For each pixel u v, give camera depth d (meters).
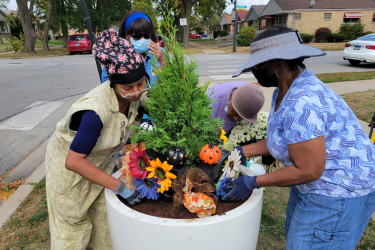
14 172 3.42
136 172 1.26
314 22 26.61
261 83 1.43
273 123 1.29
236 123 2.40
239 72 1.25
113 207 1.27
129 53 1.27
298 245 1.40
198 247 1.16
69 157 1.31
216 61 13.38
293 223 1.43
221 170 1.40
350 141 1.24
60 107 5.91
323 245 1.36
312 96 1.15
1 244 2.29
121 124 1.52
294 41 1.21
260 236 2.37
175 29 1.31
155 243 1.17
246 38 23.72
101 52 1.26
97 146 1.49
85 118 1.30
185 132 1.35
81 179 1.58
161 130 1.31
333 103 1.19
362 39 11.11
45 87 7.86
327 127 1.18
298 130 1.11
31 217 2.59
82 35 20.06
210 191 1.19
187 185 1.20
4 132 4.61
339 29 26.64
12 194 2.92
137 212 1.22
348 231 1.34
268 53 1.21
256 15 34.81
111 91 1.45
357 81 7.88
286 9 26.38
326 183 1.26
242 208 1.24
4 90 7.48
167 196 1.39
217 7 25.08
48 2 22.02
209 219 1.16
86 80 8.91
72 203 1.60
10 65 12.84
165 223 1.13
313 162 1.12
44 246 2.27
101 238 1.86
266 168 3.05
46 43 22.59
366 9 26.56
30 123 5.01
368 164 1.25
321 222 1.32
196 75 1.37
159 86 1.36
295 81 1.23
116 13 30.47
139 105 1.77
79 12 25.42
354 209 1.29
